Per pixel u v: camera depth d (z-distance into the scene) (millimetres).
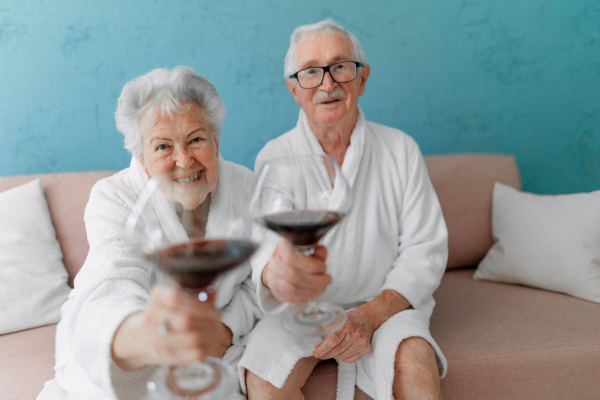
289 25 1867
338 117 1280
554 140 2057
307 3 1865
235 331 1125
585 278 1453
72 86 1774
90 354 682
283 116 1912
